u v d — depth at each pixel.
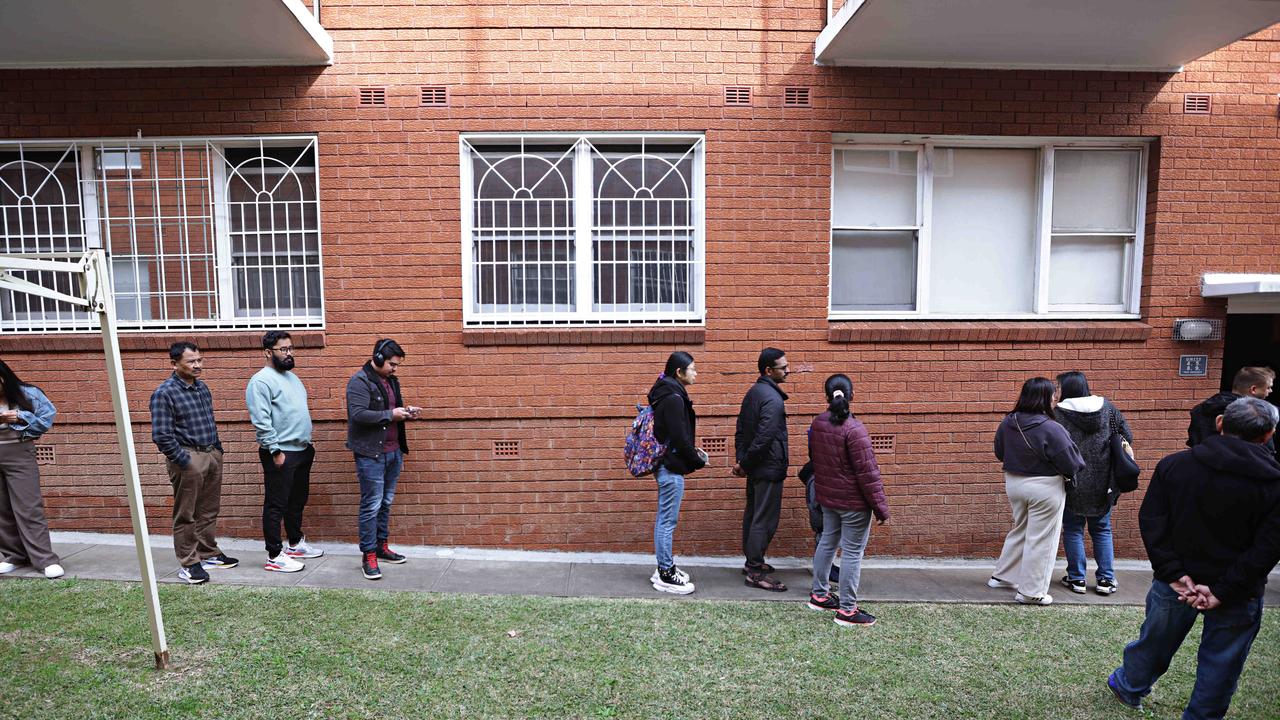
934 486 5.87
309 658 3.73
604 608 4.54
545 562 5.50
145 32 4.95
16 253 5.68
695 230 5.79
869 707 3.46
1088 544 6.04
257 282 5.77
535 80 5.56
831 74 5.63
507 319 5.73
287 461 5.03
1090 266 6.15
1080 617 4.65
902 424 5.83
